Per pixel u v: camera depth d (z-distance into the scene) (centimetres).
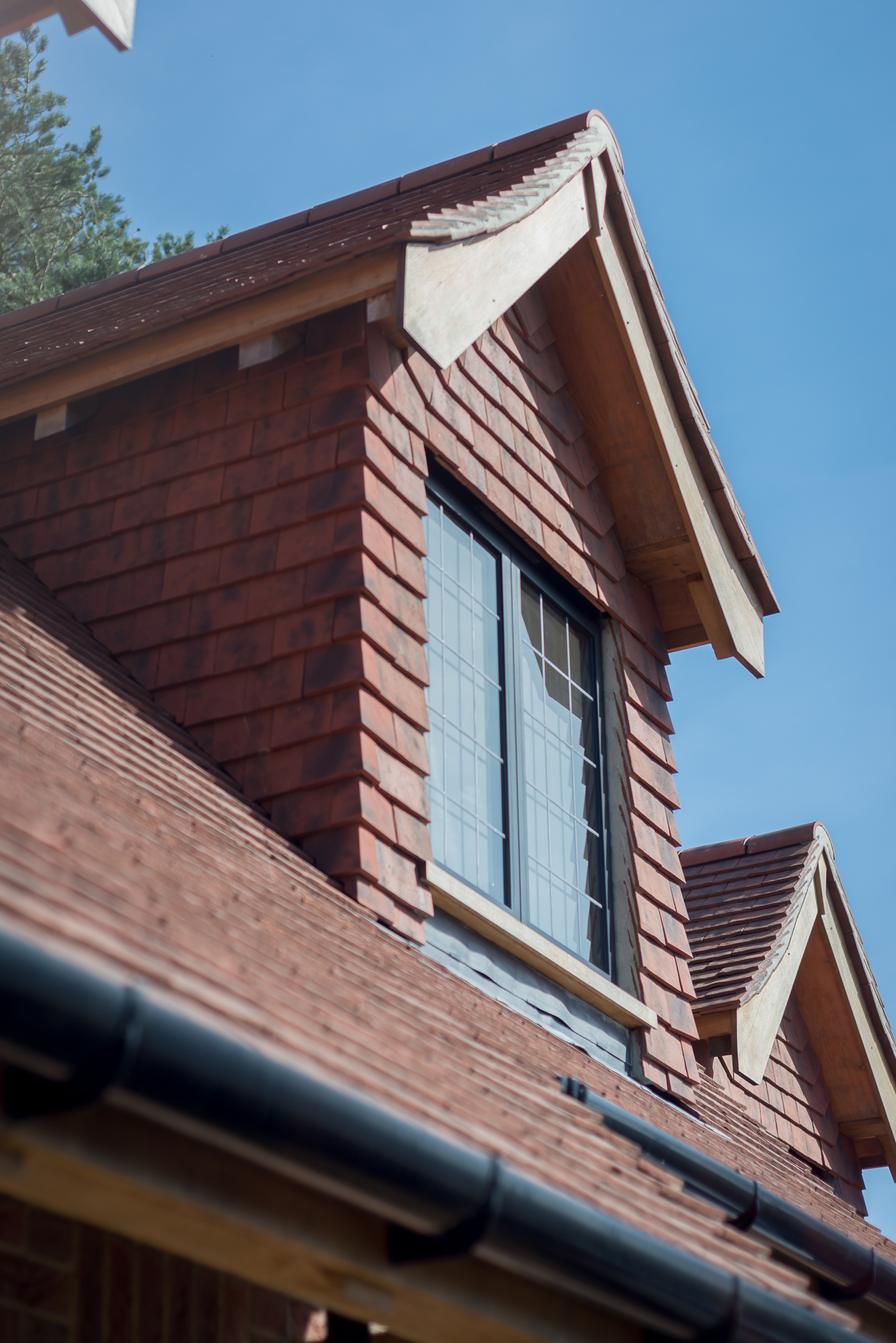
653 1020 693
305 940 401
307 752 530
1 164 2480
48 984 224
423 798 554
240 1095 252
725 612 802
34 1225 335
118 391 652
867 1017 1059
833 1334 395
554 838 688
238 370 624
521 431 725
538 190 668
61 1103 233
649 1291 335
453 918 579
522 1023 571
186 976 273
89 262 2492
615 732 756
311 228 805
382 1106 279
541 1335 332
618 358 775
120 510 622
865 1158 1069
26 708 423
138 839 367
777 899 1011
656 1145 518
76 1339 333
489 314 606
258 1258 296
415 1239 297
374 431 587
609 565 782
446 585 645
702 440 796
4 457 668
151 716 530
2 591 548
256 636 560
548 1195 308
